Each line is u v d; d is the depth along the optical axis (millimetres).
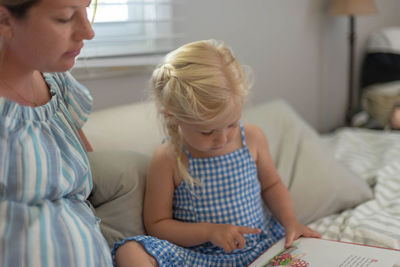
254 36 1959
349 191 1314
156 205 1055
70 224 689
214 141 973
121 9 1450
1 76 696
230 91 937
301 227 1062
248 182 1105
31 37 635
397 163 1513
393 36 2592
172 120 1014
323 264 873
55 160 695
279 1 2041
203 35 1736
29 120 693
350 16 2371
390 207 1280
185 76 945
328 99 2527
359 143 1841
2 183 632
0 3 603
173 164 1071
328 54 2434
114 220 1001
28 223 638
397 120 2336
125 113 1251
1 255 608
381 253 883
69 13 642
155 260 885
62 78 874
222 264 1015
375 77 2631
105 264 722
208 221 1069
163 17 1583
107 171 1020
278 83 2143
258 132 1181
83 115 926
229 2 1812
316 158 1373
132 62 1459
